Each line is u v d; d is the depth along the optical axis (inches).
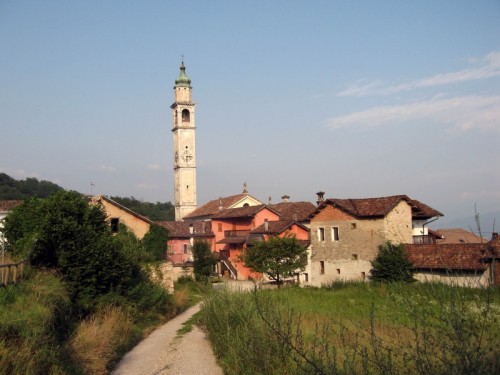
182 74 3437.5
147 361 613.0
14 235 884.0
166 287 1110.4
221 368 556.7
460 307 232.7
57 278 681.0
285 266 1530.5
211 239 2502.5
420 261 1219.2
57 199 822.5
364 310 703.7
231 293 713.6
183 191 3346.5
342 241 1583.4
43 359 429.7
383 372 238.5
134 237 1322.6
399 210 1510.8
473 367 198.1
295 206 2433.6
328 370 271.3
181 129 3363.7
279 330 360.8
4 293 517.3
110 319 698.2
